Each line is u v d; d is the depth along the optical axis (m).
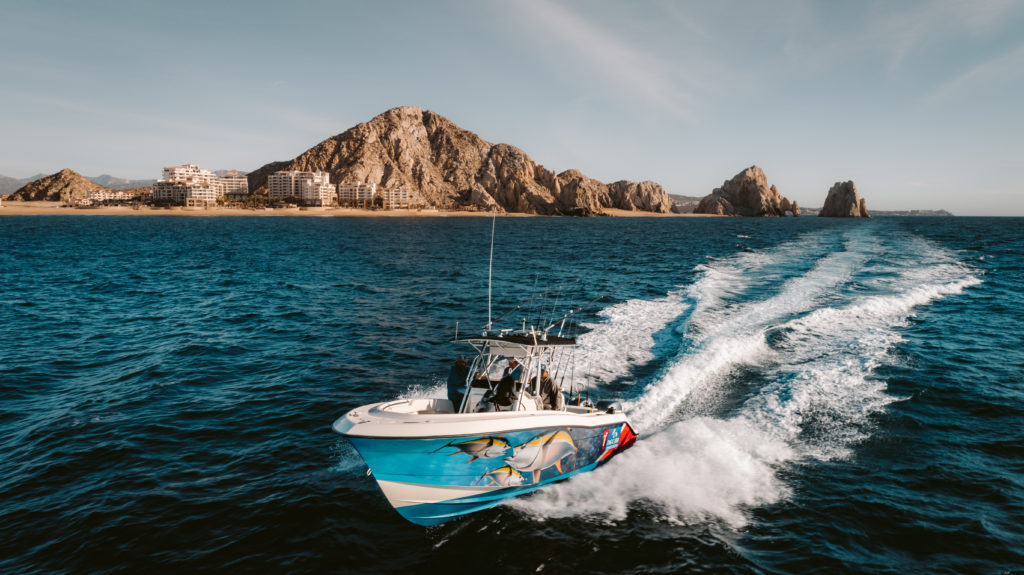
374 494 7.51
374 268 34.03
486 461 7.09
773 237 68.31
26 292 24.23
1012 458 8.12
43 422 9.82
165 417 10.06
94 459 8.41
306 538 6.50
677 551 6.20
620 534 6.56
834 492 7.26
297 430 9.52
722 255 40.78
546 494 7.59
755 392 10.62
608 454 8.38
